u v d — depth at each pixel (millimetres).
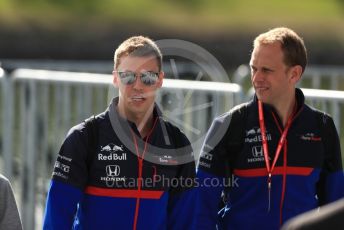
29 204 24359
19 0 73875
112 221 13961
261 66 14875
